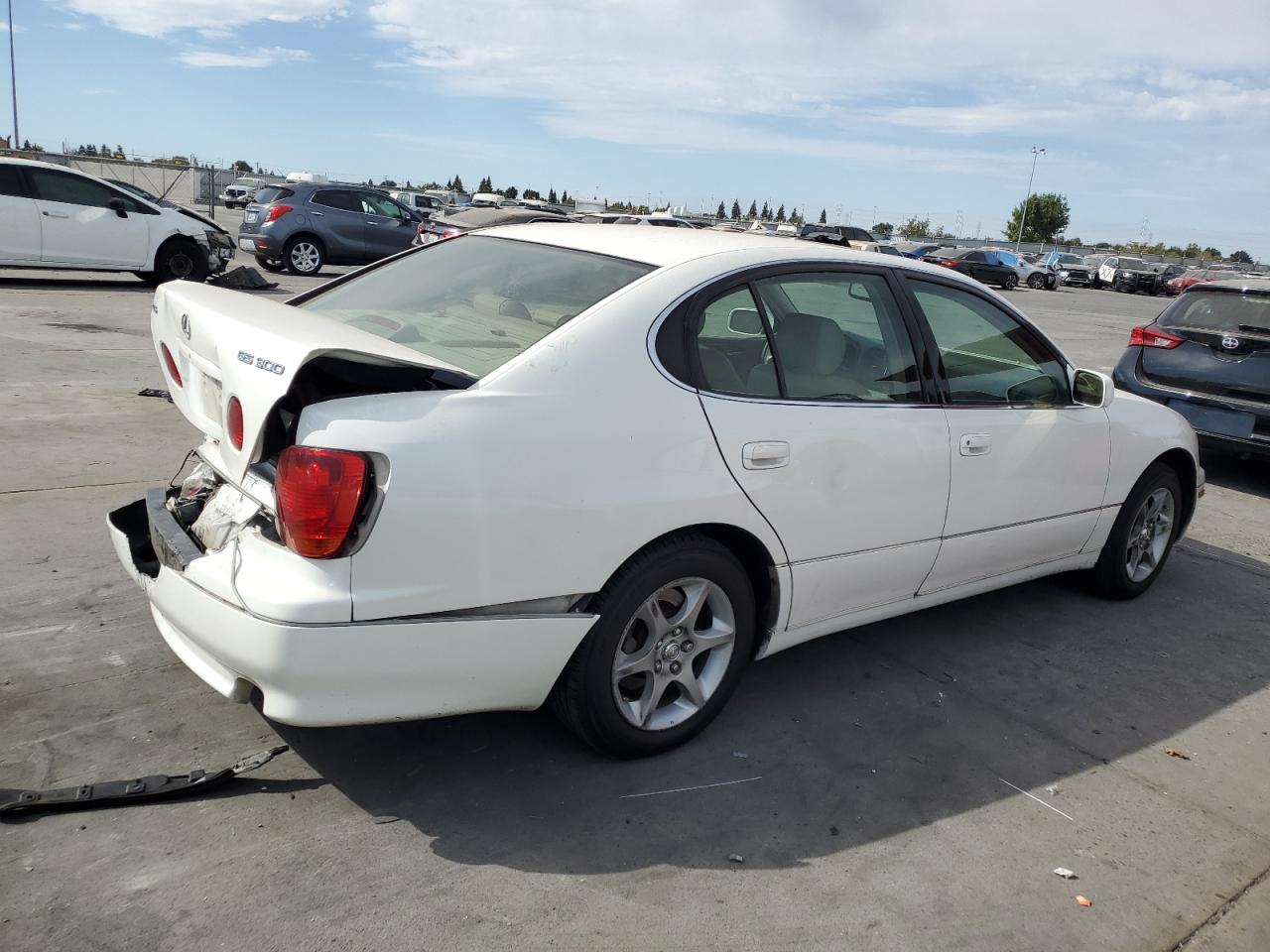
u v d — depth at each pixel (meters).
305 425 2.37
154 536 2.88
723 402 2.93
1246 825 3.02
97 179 13.04
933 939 2.41
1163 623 4.57
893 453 3.35
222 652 2.45
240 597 2.39
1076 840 2.86
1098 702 3.74
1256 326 7.09
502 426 2.51
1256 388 6.94
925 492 3.48
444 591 2.46
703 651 3.08
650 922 2.38
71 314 10.59
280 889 2.37
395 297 3.43
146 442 5.91
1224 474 7.88
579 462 2.61
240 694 2.53
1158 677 3.99
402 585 2.41
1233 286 7.34
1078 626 4.45
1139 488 4.56
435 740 3.06
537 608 2.63
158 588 2.67
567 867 2.54
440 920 2.32
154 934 2.20
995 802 3.02
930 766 3.18
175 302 2.98
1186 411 7.30
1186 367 7.32
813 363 3.23
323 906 2.33
